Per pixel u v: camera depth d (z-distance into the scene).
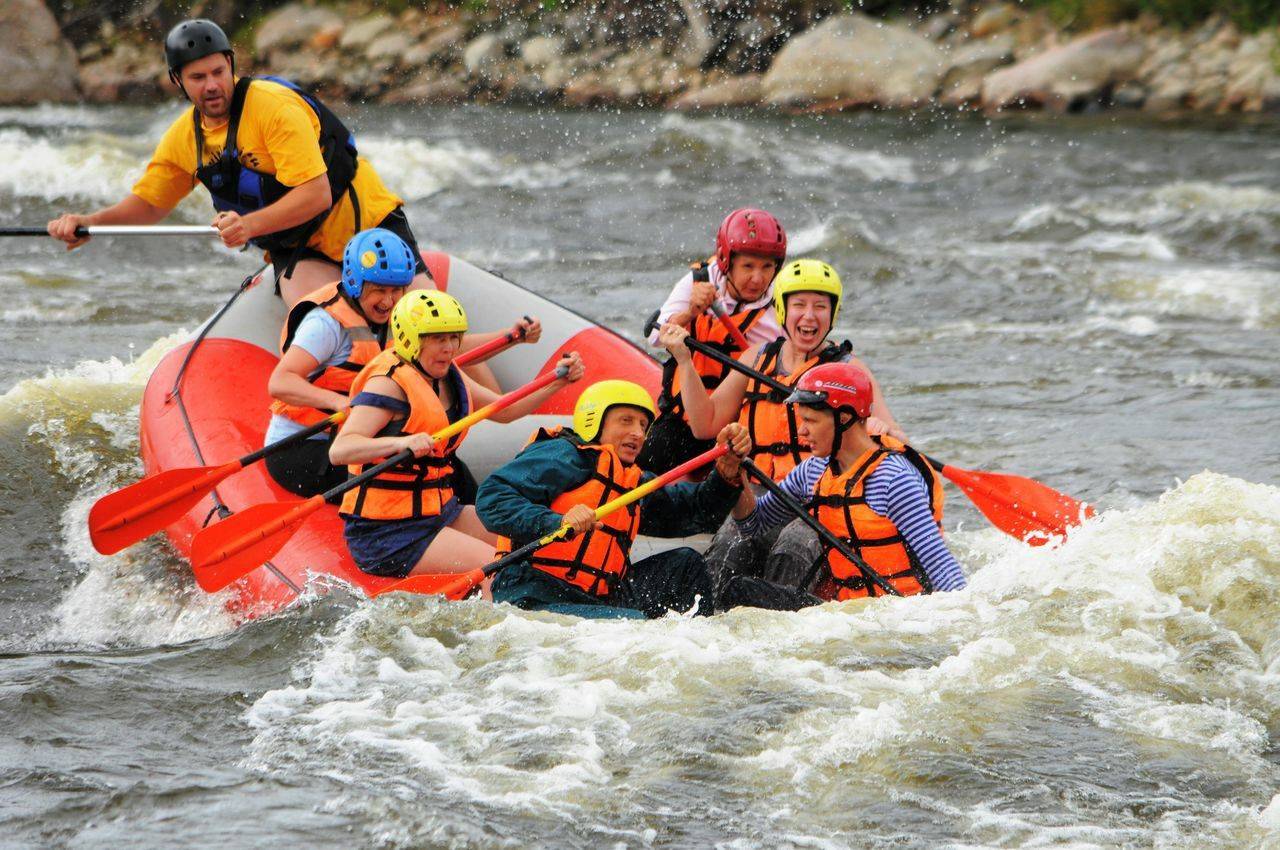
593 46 94.88
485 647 16.14
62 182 58.81
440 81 96.25
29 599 20.53
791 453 19.34
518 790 13.37
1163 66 81.56
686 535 19.06
